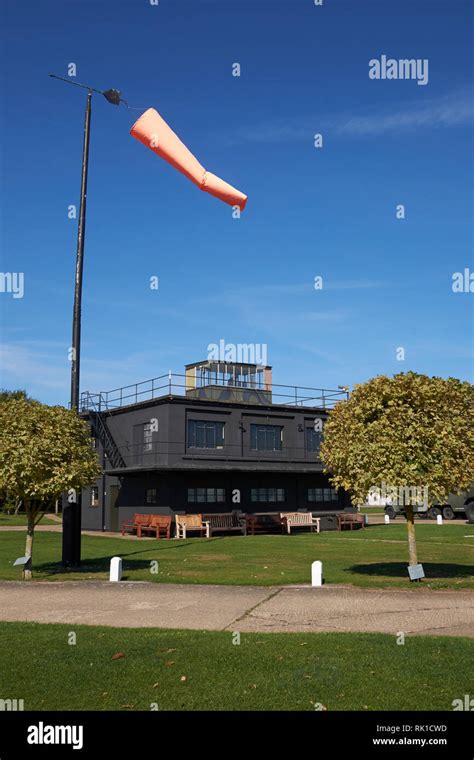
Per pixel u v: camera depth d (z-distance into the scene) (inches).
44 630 355.6
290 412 1444.4
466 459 501.4
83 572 617.9
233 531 1286.9
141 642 320.8
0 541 995.3
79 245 693.3
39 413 596.7
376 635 331.3
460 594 459.8
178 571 617.6
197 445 1290.6
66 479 569.6
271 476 1391.5
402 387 516.1
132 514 1325.0
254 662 282.5
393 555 766.5
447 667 272.4
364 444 510.9
